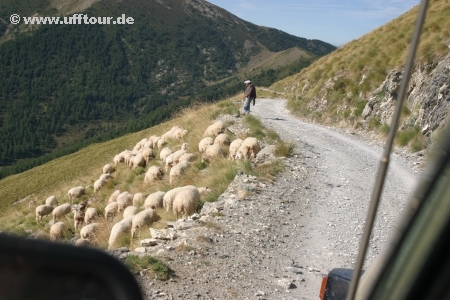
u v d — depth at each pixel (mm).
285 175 13594
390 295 2812
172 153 20688
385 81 24031
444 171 2510
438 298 2582
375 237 9289
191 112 28219
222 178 13539
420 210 2639
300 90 36000
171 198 11742
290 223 9875
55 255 2680
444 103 17625
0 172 128625
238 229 9234
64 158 69688
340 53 35219
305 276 7430
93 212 18141
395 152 18375
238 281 7004
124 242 11117
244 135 19234
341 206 11258
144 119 136000
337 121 26750
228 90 183125
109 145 61812
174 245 8242
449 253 2520
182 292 6449
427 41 22406
